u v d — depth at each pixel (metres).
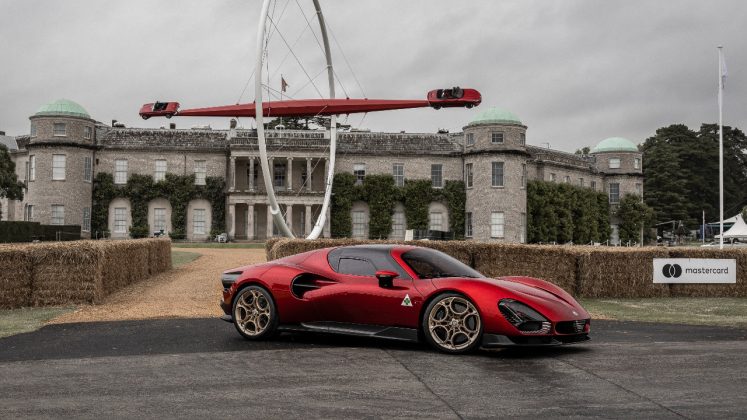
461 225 53.53
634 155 65.50
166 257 20.98
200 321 10.38
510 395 5.36
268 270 8.30
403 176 54.22
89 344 7.98
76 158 49.84
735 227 56.34
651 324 10.64
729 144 105.94
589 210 60.56
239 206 54.09
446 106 25.69
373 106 26.22
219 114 27.11
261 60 24.47
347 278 7.90
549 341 7.05
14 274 12.48
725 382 5.85
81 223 50.03
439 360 6.86
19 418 4.70
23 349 7.64
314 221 54.22
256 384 5.76
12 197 46.56
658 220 91.31
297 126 86.44
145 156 52.16
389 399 5.23
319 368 6.45
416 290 7.44
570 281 16.08
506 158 51.56
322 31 30.38
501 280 7.79
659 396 5.34
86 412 4.86
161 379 5.97
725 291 16.80
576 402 5.14
